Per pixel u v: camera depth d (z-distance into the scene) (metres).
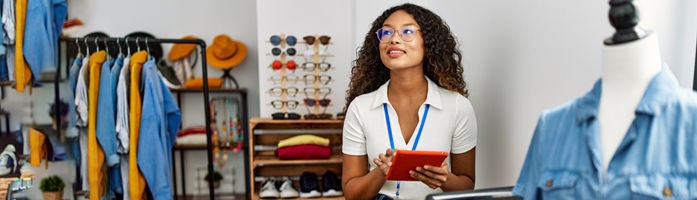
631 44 0.72
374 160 1.45
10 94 3.37
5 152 2.54
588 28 1.17
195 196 4.00
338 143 3.03
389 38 1.56
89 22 3.76
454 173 1.72
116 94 2.34
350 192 1.63
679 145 0.67
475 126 1.68
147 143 2.28
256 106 3.95
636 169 0.69
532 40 1.47
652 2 1.02
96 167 2.32
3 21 2.30
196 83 3.62
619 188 0.70
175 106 2.51
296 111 3.07
